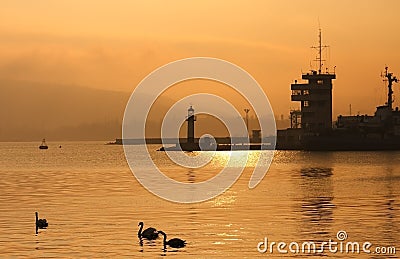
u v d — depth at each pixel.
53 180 186.62
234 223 93.62
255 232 85.94
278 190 148.75
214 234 84.81
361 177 192.88
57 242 80.44
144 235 82.56
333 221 94.38
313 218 97.75
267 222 94.19
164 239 78.12
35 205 117.62
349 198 128.62
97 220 97.69
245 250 75.31
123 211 108.06
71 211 108.25
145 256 72.69
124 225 92.75
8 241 81.12
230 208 111.62
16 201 124.94
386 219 95.69
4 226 92.56
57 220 97.94
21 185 167.75
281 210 108.25
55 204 118.94
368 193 139.75
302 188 154.38
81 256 72.81
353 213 103.19
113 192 143.50
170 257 72.19
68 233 86.38
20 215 104.00
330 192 142.88
